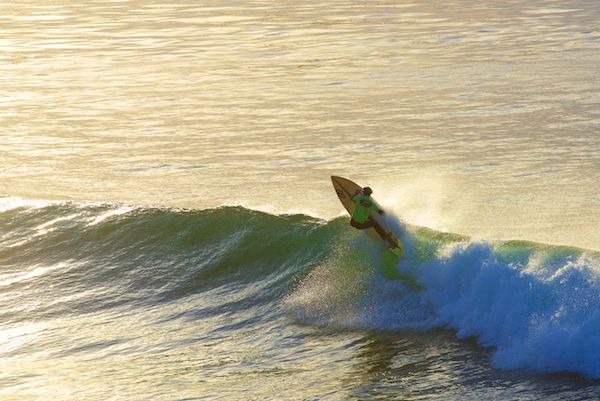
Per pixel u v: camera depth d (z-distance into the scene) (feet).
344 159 336.70
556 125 388.37
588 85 501.15
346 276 161.58
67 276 187.21
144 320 159.53
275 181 303.48
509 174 302.45
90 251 195.62
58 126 424.05
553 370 116.67
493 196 272.92
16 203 221.46
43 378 128.47
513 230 232.73
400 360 127.85
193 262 186.09
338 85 534.78
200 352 138.62
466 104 453.17
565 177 294.66
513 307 129.39
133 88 548.31
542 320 124.36
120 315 163.94
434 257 151.74
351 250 167.84
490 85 515.50
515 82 524.11
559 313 122.21
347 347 136.15
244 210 195.72
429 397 112.16
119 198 283.38
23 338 151.84
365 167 322.55
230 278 178.81
